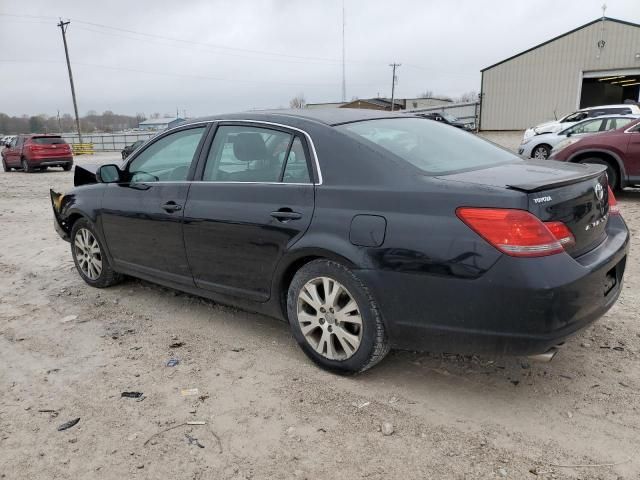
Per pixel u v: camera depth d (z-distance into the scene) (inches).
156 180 166.9
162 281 168.6
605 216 120.5
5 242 303.1
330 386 123.7
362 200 115.5
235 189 140.1
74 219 204.5
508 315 100.0
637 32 1337.4
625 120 520.7
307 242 122.0
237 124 146.4
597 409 110.3
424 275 106.7
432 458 97.9
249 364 136.5
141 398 122.4
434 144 134.3
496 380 123.3
